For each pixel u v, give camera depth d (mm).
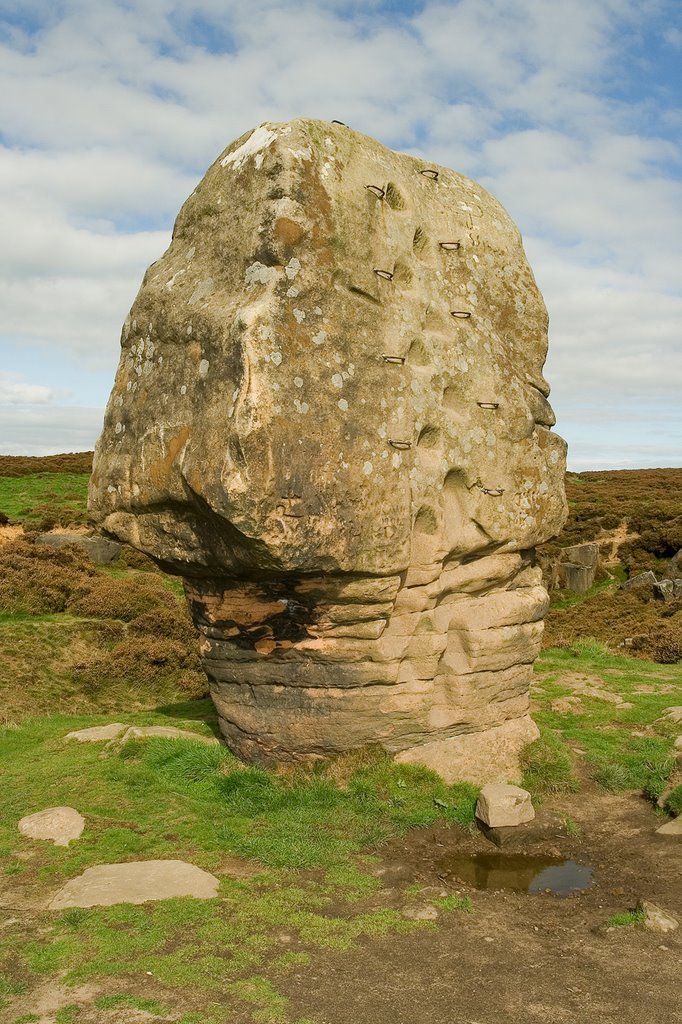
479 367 9094
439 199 9383
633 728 10984
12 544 24125
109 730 10352
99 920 5746
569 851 7645
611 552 35375
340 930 5844
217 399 7297
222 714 9156
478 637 8977
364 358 7922
